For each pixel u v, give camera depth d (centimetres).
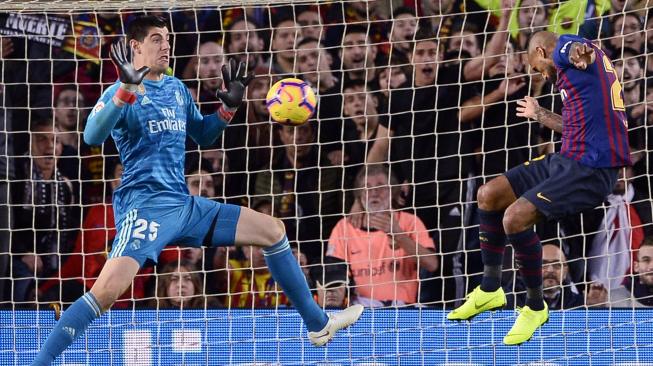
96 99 2783
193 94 2803
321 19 2784
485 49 2727
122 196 1870
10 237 2570
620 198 2619
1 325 2377
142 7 2300
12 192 2681
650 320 2262
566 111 1919
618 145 1881
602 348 2336
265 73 2762
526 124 2712
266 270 2631
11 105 2742
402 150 2708
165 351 2364
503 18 2730
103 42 2803
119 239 1841
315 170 2708
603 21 2709
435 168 2684
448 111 2728
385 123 2722
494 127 2539
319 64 2739
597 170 1873
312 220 2689
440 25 2638
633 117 2677
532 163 1964
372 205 2650
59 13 2592
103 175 2580
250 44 2781
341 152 2716
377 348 2362
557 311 2350
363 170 2688
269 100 1972
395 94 2736
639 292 2580
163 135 1861
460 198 2508
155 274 2500
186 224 1866
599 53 1928
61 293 2622
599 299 2572
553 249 2553
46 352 1773
